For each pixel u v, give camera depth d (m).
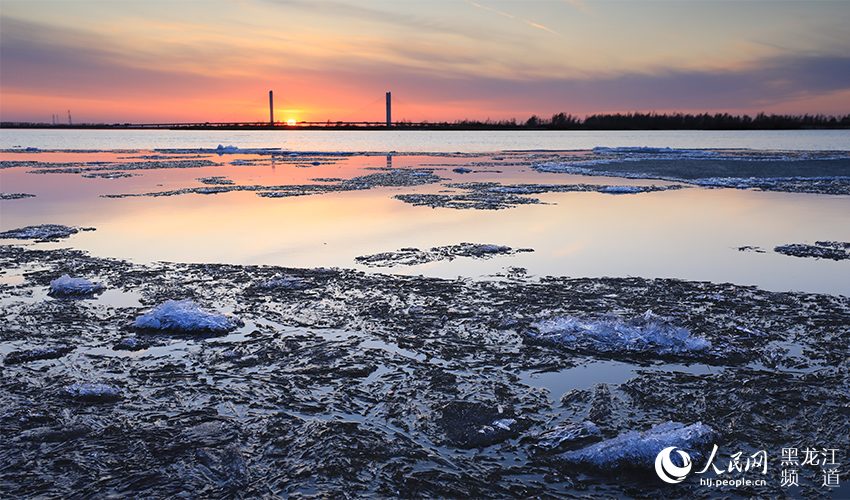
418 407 5.26
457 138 108.25
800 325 7.14
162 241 12.13
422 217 15.10
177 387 5.60
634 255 10.87
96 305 7.95
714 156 41.12
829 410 5.12
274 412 5.16
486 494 4.12
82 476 4.27
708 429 4.74
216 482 4.23
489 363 6.14
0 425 4.90
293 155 47.50
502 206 17.05
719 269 9.86
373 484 4.21
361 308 7.80
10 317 7.44
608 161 36.50
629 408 5.24
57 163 36.03
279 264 10.20
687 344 6.37
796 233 12.96
